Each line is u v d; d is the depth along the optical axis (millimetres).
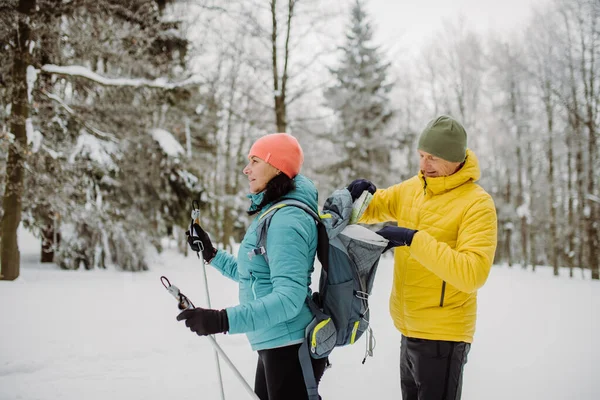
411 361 2426
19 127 8852
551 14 19031
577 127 19344
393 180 21375
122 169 12195
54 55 9688
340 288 2086
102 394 3719
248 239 2100
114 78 10430
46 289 8078
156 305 7082
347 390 4023
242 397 3754
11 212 8844
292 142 2172
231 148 22312
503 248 30906
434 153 2297
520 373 4441
